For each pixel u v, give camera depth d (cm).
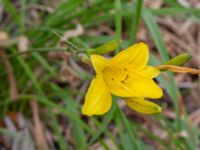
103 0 49
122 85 29
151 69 29
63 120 51
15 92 47
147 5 59
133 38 42
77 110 48
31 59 49
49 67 46
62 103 51
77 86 52
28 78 49
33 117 48
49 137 49
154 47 57
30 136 48
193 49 58
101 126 43
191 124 49
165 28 58
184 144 48
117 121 42
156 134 52
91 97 27
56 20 48
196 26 59
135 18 42
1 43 48
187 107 55
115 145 46
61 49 34
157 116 45
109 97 28
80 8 54
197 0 61
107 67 29
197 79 56
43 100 45
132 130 44
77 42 46
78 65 53
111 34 56
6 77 49
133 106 28
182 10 47
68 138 50
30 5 52
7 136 47
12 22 52
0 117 48
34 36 49
